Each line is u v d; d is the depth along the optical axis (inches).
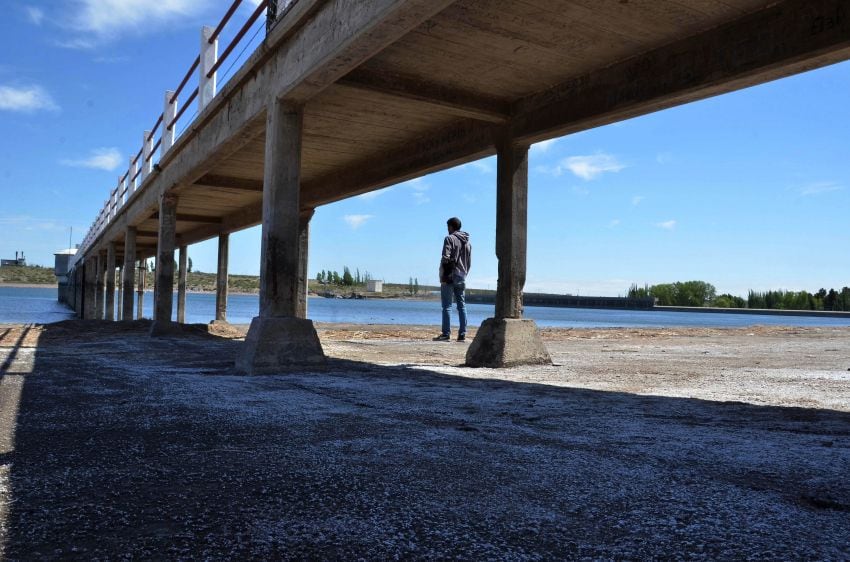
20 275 6368.1
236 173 522.6
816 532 76.5
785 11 195.8
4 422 146.9
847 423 148.2
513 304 293.7
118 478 100.7
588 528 78.4
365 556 70.1
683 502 88.1
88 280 1251.2
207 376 241.4
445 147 359.9
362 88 271.7
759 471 104.3
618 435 133.7
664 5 204.2
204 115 393.4
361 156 442.9
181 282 1002.7
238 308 2305.6
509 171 304.0
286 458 113.5
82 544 73.3
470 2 214.5
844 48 181.9
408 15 198.8
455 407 170.2
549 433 135.9
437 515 83.3
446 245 453.7
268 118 293.7
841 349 426.3
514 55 253.8
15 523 80.0
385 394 194.5
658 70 237.6
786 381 233.6
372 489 94.8
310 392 198.4
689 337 585.6
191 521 81.1
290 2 261.4
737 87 221.3
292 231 280.8
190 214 762.2
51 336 496.4
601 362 313.1
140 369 264.5
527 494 92.1
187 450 119.7
